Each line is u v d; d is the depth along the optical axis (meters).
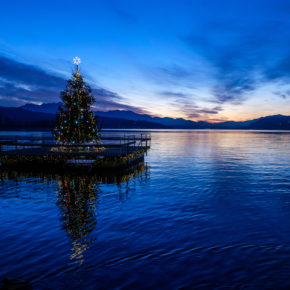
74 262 5.97
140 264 5.86
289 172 19.02
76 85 23.20
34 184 15.25
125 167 20.81
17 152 22.47
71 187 14.38
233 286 5.00
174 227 8.18
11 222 8.73
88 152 22.47
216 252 6.42
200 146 47.19
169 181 15.88
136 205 10.75
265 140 71.00
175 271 5.56
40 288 4.96
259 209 10.10
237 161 25.62
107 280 5.24
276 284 5.03
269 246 6.74
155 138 83.81
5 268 5.75
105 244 6.94
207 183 15.16
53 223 8.60
